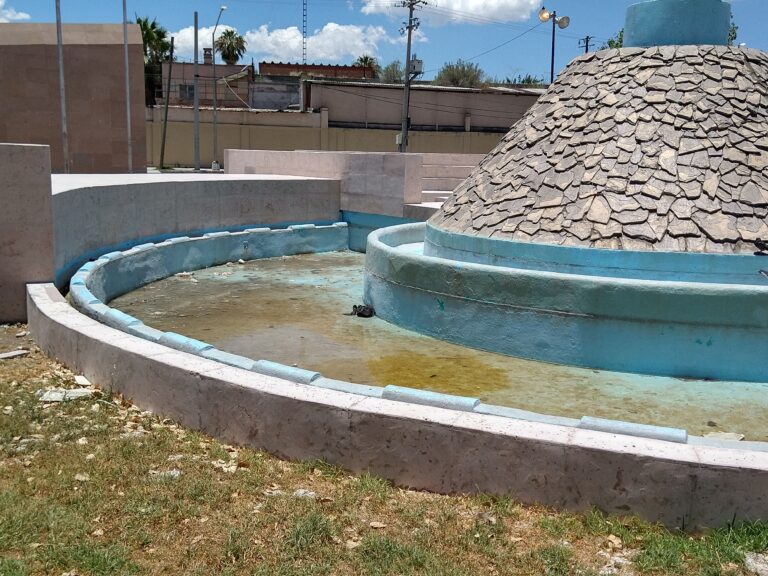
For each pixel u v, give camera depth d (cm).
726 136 889
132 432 518
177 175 1662
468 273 836
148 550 365
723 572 352
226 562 355
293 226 1606
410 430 445
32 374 648
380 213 1602
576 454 408
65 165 2356
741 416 634
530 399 673
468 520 406
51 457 468
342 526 394
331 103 3972
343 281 1286
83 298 834
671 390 698
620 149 907
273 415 486
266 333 917
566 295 763
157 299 1114
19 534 370
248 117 3972
